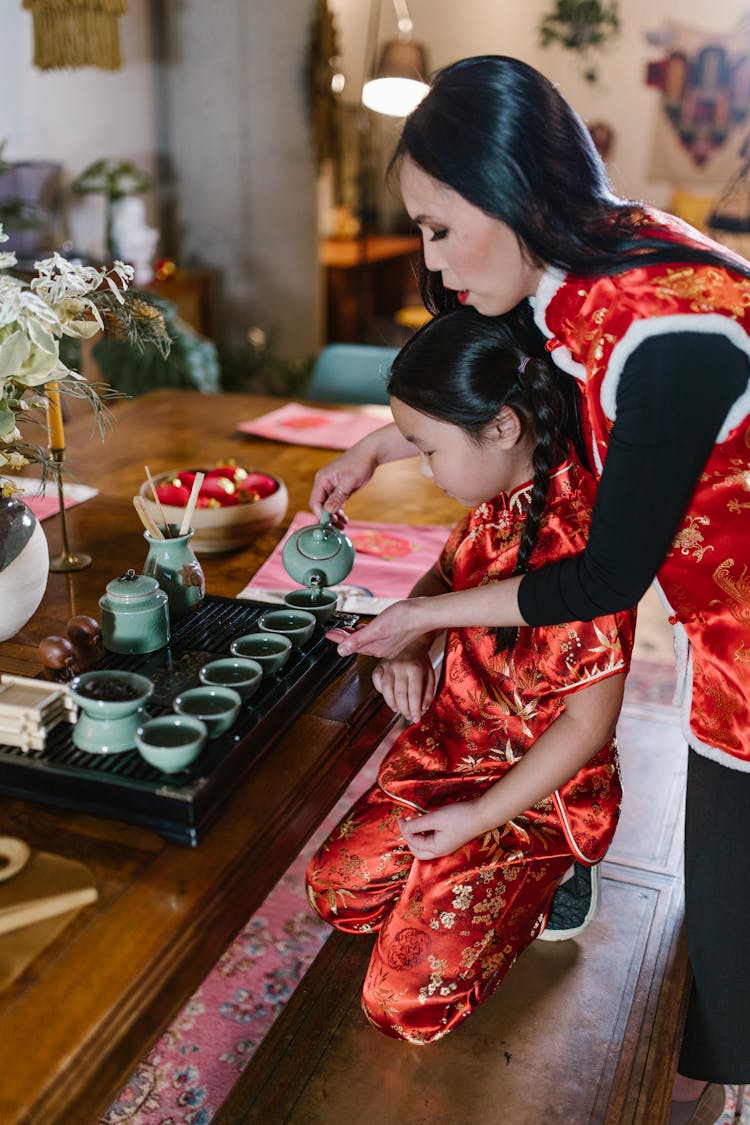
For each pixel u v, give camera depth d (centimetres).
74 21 363
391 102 331
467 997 115
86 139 468
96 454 212
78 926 84
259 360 522
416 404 112
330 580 135
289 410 241
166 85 520
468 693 123
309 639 128
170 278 491
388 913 127
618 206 101
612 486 98
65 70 447
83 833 96
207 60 511
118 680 105
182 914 86
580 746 112
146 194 515
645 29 635
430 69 685
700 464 97
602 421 104
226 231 538
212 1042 168
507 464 117
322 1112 106
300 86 505
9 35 412
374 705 125
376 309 720
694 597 112
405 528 179
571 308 101
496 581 121
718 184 650
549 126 93
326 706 122
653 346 95
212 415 240
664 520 98
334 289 614
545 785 112
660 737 197
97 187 444
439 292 123
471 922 115
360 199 685
